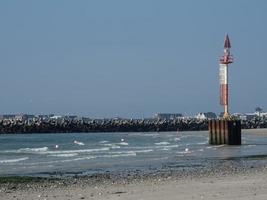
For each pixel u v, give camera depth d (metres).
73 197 23.80
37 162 56.78
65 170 46.34
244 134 159.00
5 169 47.97
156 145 98.69
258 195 22.11
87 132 195.12
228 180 30.83
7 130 174.88
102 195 24.08
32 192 27.73
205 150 77.19
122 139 133.00
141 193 24.38
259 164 49.62
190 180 32.31
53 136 156.25
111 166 50.16
